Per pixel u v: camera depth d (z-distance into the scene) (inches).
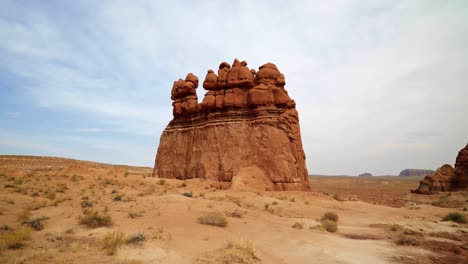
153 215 547.2
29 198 733.9
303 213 791.1
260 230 493.4
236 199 915.4
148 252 327.0
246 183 1224.2
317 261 341.7
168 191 1018.1
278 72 1541.6
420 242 507.5
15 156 3176.7
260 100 1429.6
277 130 1363.2
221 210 663.8
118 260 290.4
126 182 1184.2
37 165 2706.7
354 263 347.6
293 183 1300.4
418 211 1080.2
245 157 1364.4
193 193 1019.9
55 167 2672.2
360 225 699.4
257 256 340.5
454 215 846.5
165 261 303.1
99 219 464.8
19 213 523.2
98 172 1405.0
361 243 472.1
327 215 726.5
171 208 625.6
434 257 414.0
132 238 367.2
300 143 1505.9
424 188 1969.7
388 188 3100.4
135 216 527.8
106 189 972.6
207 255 321.1
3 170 1299.2
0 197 699.4
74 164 3216.0
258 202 884.0
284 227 543.8
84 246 342.6
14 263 270.1
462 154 1921.8
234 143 1408.7
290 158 1334.9
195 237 410.3
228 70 1598.2
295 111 1531.7
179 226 471.5
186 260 310.3
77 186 1013.8
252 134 1389.0
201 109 1611.7
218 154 1433.3
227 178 1357.0
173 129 1745.8
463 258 418.3
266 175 1296.8
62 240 373.1
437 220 845.8
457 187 1841.8
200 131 1571.1
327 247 412.2
